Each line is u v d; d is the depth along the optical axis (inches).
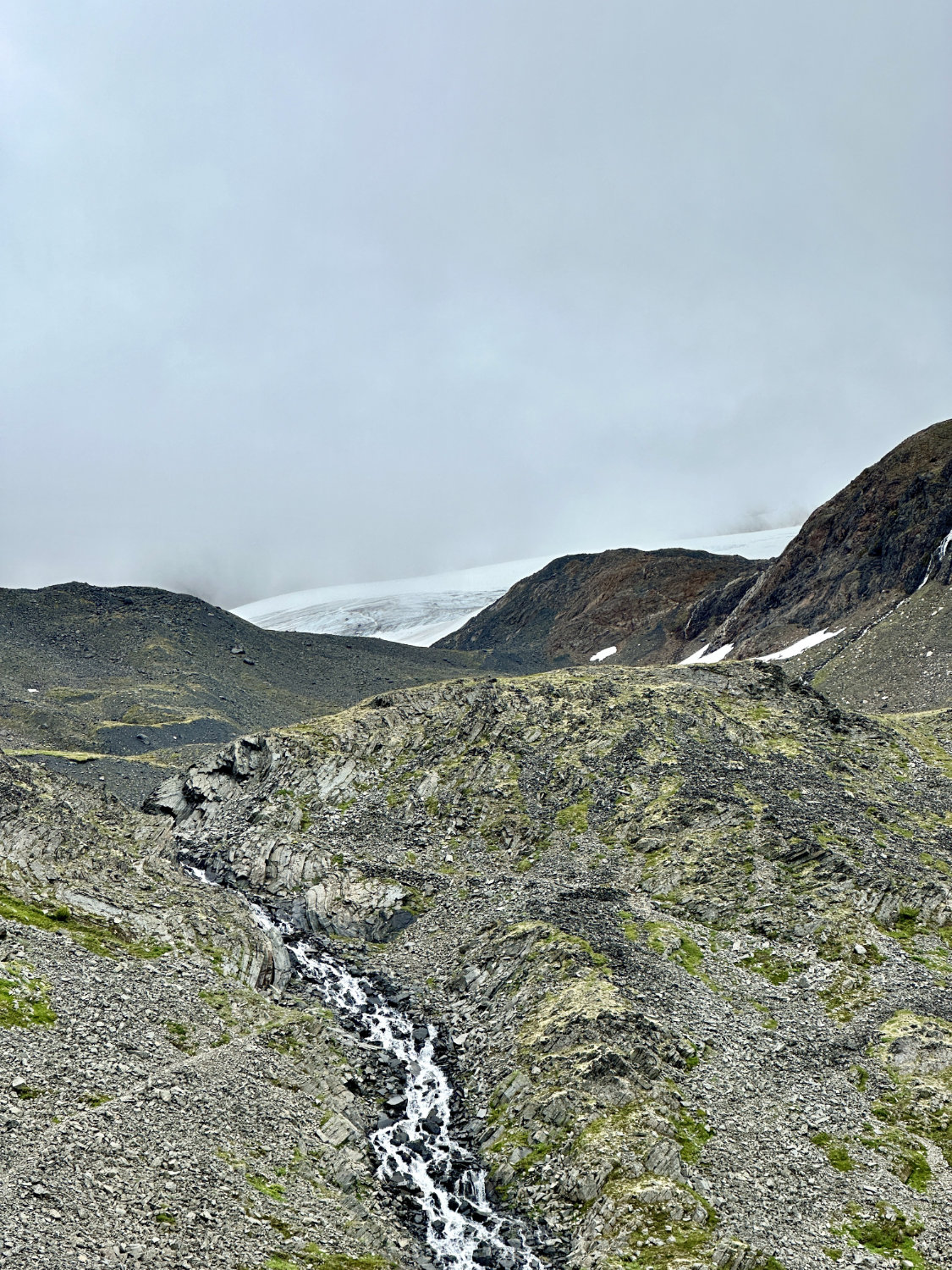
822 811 4626.0
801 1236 2313.0
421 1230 2369.6
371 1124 2765.7
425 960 3870.6
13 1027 2461.9
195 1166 2171.5
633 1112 2716.5
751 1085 2913.4
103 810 4453.7
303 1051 2955.2
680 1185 2445.9
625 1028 3043.8
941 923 3846.0
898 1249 2276.1
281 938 3937.0
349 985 3673.7
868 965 3560.5
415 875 4463.6
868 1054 3068.4
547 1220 2427.4
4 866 3425.2
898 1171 2551.7
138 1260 1780.3
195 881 4126.5
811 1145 2664.9
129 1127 2215.8
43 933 3053.6
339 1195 2345.0
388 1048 3238.2
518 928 3814.0
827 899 3939.5
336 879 4409.5
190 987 3102.9
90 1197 1910.7
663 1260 2194.9
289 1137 2481.5
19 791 4052.7
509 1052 3115.2
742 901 4020.7
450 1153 2719.0
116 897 3545.8
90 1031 2596.0
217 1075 2618.1
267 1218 2095.2
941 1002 3324.3
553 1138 2682.1
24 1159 1952.5
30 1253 1686.8
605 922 3892.7
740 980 3545.8
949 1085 2864.2
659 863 4362.7
